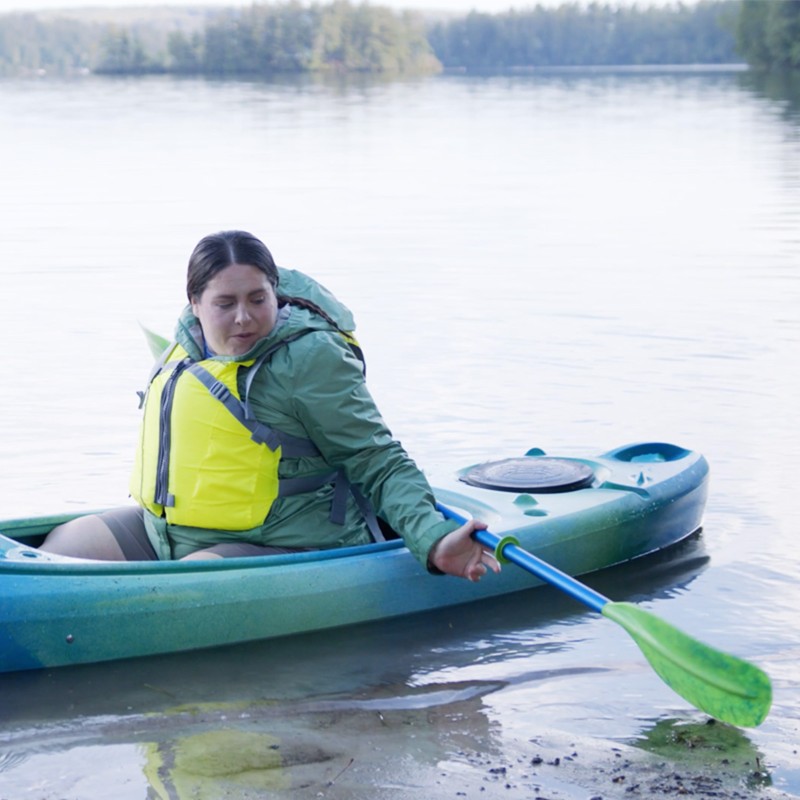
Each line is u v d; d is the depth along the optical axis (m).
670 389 5.00
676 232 9.28
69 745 2.45
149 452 3.05
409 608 3.15
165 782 2.29
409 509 2.91
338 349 2.92
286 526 3.05
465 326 6.18
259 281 2.84
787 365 5.34
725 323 6.18
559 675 2.79
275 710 2.62
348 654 2.92
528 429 4.50
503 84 41.84
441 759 2.38
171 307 6.85
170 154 15.93
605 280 7.41
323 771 2.33
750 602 3.16
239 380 2.93
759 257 8.12
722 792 2.23
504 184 12.55
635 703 2.63
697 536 3.64
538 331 6.05
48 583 2.79
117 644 2.86
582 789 2.25
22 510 3.79
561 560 3.34
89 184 12.77
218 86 41.69
